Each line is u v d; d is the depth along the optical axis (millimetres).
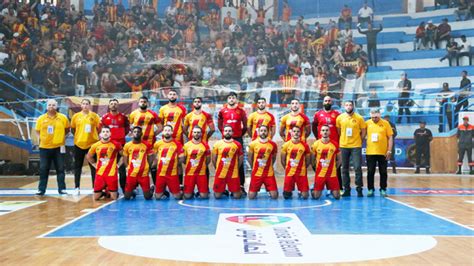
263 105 10406
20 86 18672
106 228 6312
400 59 19500
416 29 19578
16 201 9484
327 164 9695
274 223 6570
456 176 16203
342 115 10195
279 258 4566
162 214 7543
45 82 18969
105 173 9609
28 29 19234
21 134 17672
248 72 19734
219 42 20109
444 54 19188
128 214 7586
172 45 20000
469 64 18953
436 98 18031
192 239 5500
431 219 6961
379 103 18594
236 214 7461
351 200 9430
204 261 4488
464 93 17844
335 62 19656
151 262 4488
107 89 19297
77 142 10641
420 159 17281
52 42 19344
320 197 9898
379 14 19844
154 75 19516
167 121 10422
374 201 9250
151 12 20188
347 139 10062
